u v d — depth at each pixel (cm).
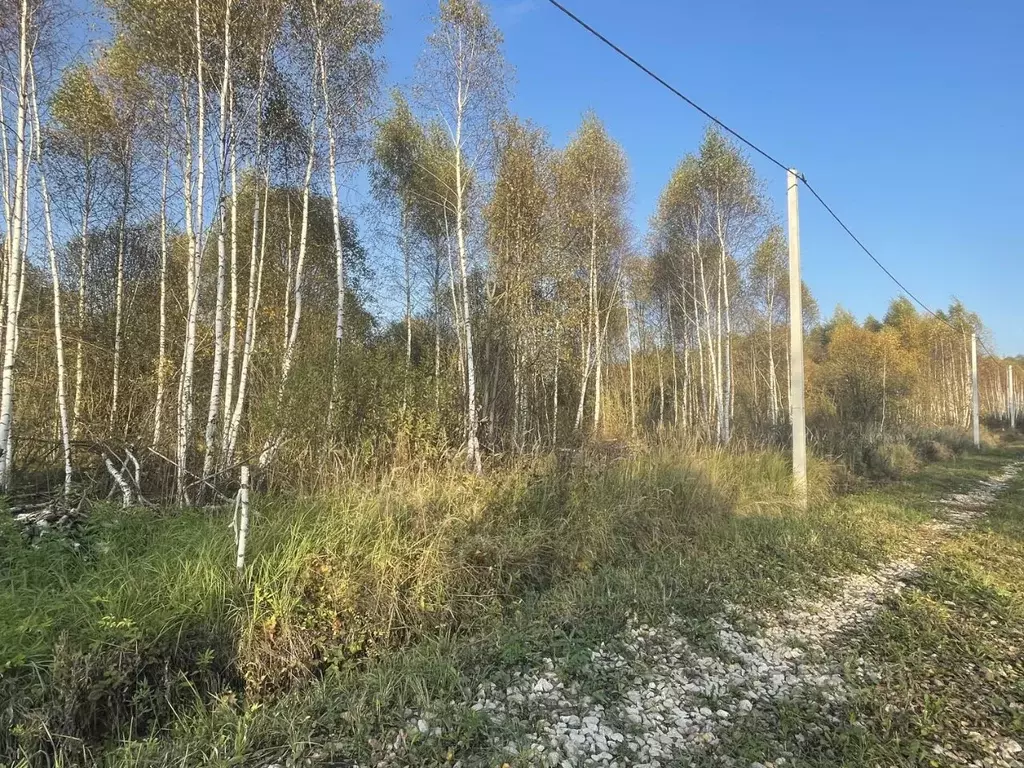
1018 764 345
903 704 407
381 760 331
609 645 490
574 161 2009
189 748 331
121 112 1252
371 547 546
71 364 1252
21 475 890
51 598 403
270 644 420
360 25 1226
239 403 1038
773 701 417
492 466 1120
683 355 2820
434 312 2209
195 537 515
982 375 5441
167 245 1429
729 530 857
